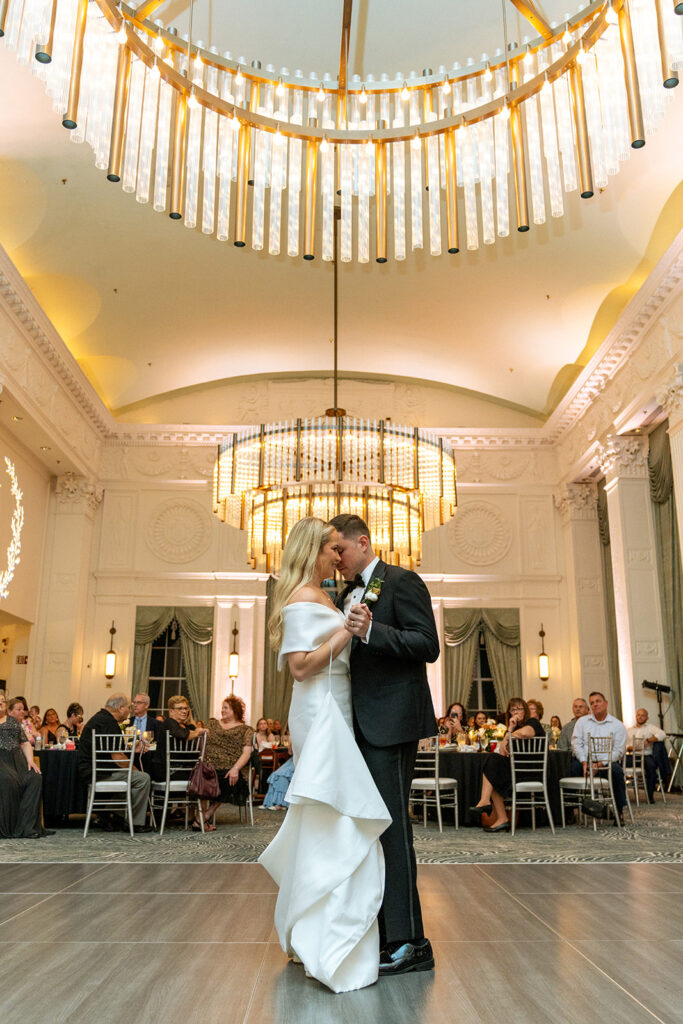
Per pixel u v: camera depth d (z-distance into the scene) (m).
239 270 11.91
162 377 14.67
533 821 7.48
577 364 13.40
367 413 15.42
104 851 5.68
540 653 14.48
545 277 11.40
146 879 4.27
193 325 13.33
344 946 2.32
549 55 6.09
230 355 14.51
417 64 8.83
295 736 2.63
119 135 5.25
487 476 15.27
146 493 14.97
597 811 7.37
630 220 9.75
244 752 7.67
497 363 14.08
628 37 4.94
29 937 2.89
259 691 14.08
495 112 5.88
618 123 5.62
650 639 11.80
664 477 11.75
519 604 14.70
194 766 7.36
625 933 2.99
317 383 15.49
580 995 2.24
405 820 2.61
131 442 15.12
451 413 15.59
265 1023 2.02
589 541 14.55
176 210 5.87
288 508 9.11
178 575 14.56
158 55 5.54
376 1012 2.10
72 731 11.20
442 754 8.51
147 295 12.26
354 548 2.87
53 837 6.75
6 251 9.82
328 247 6.66
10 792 6.71
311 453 8.83
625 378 11.65
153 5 5.48
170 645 14.49
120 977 2.40
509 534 15.01
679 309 9.67
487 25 8.21
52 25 4.55
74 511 14.09
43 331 10.88
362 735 2.61
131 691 14.04
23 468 12.69
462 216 10.23
